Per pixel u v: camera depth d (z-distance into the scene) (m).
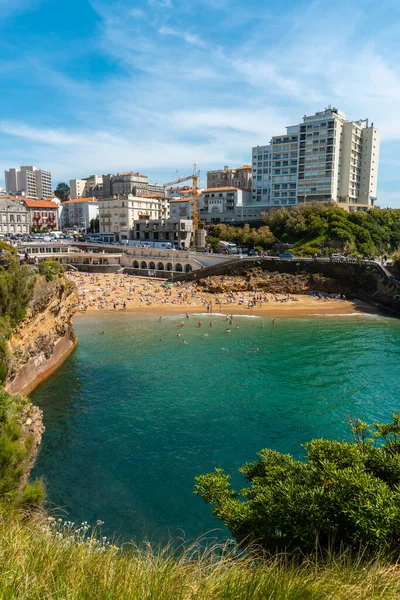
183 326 68.44
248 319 74.31
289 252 108.06
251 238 121.12
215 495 13.88
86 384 42.91
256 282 97.12
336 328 67.69
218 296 92.25
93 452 30.14
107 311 80.06
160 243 129.75
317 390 41.28
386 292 84.12
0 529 8.82
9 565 6.96
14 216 153.25
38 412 26.81
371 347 56.50
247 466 15.19
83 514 23.59
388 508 9.44
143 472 27.75
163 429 33.47
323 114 131.00
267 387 42.12
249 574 7.36
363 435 13.92
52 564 7.15
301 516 10.46
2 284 37.97
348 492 10.36
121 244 136.25
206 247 125.38
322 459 12.17
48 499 24.81
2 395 20.44
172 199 181.00
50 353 46.19
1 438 15.75
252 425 34.03
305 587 6.95
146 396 39.91
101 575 6.88
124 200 155.88
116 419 35.19
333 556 8.91
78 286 93.62
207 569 7.68
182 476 27.27
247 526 11.80
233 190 152.88
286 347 56.34
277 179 142.62
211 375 45.59
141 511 23.92
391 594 7.00
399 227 122.62
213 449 30.45
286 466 13.19
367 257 104.75
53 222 176.12
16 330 37.91
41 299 44.09
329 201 126.44
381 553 8.75
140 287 96.56
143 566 7.48
